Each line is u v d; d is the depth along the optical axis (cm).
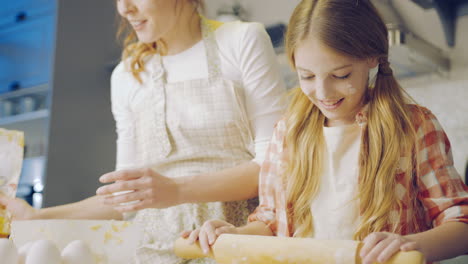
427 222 99
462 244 88
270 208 114
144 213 129
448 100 243
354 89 98
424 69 247
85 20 274
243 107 131
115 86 147
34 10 302
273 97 132
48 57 294
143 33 129
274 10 274
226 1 285
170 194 114
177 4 132
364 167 103
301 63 99
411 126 102
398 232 98
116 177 110
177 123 131
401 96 108
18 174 90
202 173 121
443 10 234
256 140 131
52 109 256
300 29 99
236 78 133
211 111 130
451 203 95
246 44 132
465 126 238
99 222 89
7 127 309
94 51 275
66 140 259
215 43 135
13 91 305
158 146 133
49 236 89
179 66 137
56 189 252
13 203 90
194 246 92
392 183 100
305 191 108
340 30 96
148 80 140
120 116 147
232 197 121
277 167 115
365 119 107
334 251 70
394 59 242
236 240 80
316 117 112
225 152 131
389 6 231
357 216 103
